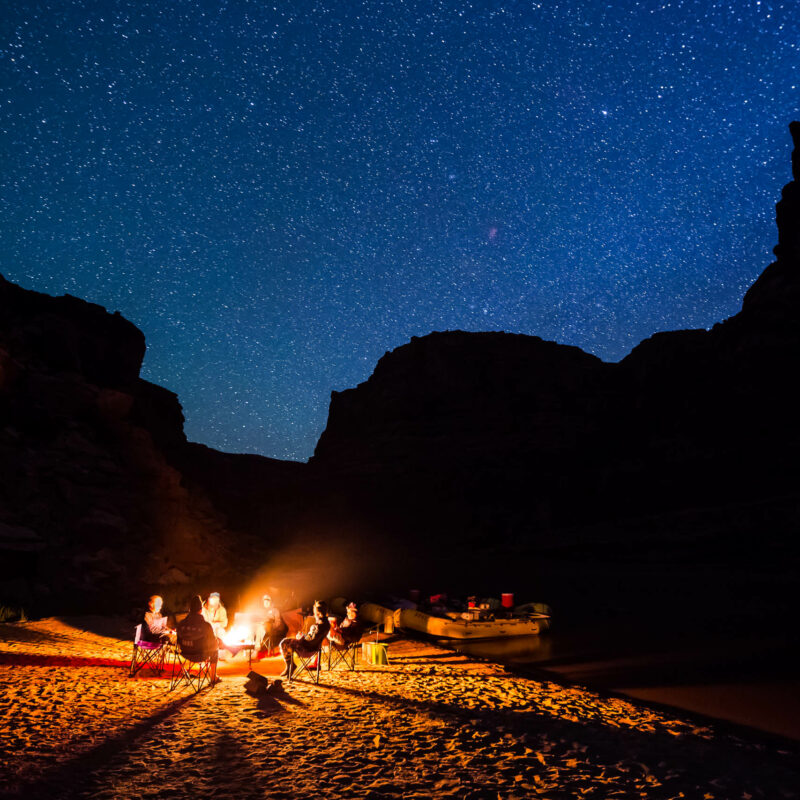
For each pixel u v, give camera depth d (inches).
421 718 240.7
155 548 1115.3
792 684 401.7
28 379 1107.3
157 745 198.2
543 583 1111.0
